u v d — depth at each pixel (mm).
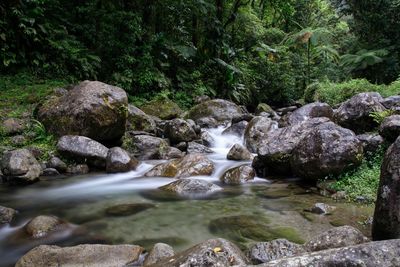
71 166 6844
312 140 5848
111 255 3281
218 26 15578
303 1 22062
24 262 3188
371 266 1755
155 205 5059
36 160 6535
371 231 3617
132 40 12062
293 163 6043
